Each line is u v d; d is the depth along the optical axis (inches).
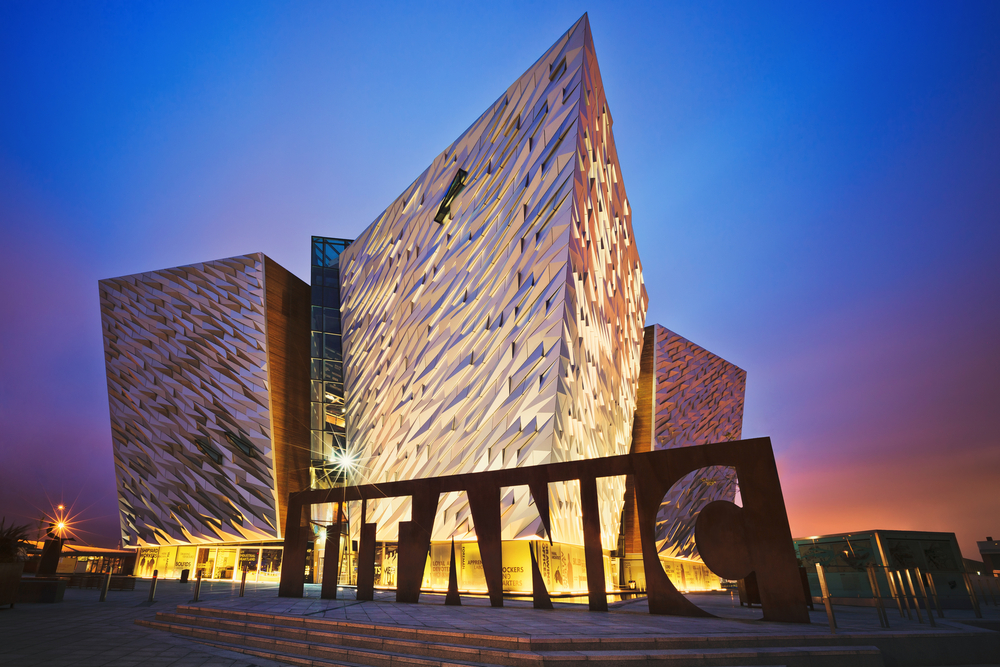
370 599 645.3
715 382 2058.3
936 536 933.2
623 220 1494.8
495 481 602.2
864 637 373.4
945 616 593.6
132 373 1518.2
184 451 1448.1
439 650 338.6
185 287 1480.1
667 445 1756.9
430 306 1250.6
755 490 469.1
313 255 1815.9
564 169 967.6
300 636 403.9
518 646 326.0
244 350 1413.6
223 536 1386.6
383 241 1577.3
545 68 1101.7
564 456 853.8
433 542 960.9
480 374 1016.2
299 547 711.1
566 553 920.3
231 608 519.5
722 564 462.6
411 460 1111.6
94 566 1723.7
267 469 1353.3
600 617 466.0
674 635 348.2
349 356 1595.7
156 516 1496.1
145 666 282.5
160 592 825.5
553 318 896.3
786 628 403.2
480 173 1220.5
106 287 1541.6
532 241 994.7
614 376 1280.8
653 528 503.5
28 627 416.8
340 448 1501.0
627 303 1507.1
